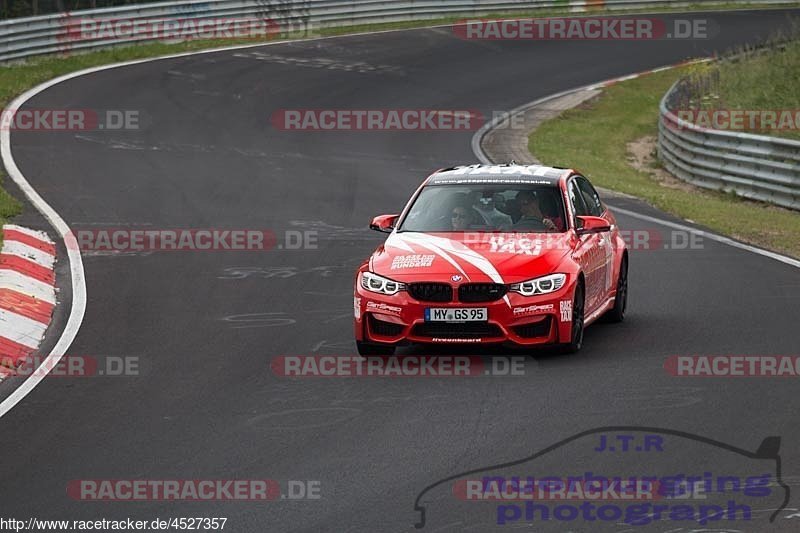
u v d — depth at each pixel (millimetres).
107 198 65000
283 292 44594
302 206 65375
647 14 164375
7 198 61438
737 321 39000
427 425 27453
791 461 24266
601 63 134125
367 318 34031
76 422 28328
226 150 83188
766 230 61969
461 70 125812
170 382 32031
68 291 44562
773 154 76062
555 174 39000
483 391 30469
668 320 39625
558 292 33406
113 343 36781
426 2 151250
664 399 29359
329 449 25750
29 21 113375
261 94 106312
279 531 20969
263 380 32094
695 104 103688
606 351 35031
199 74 113062
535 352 35031
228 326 39000
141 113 94188
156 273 47906
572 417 27859
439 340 33406
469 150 89812
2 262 45656
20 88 100250
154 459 25297
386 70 122250
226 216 61594
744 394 29750
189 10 128750
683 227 61844
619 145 101562
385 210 65000
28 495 23203
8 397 30734
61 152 78188
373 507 22016
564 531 20641
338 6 143125
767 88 104812
